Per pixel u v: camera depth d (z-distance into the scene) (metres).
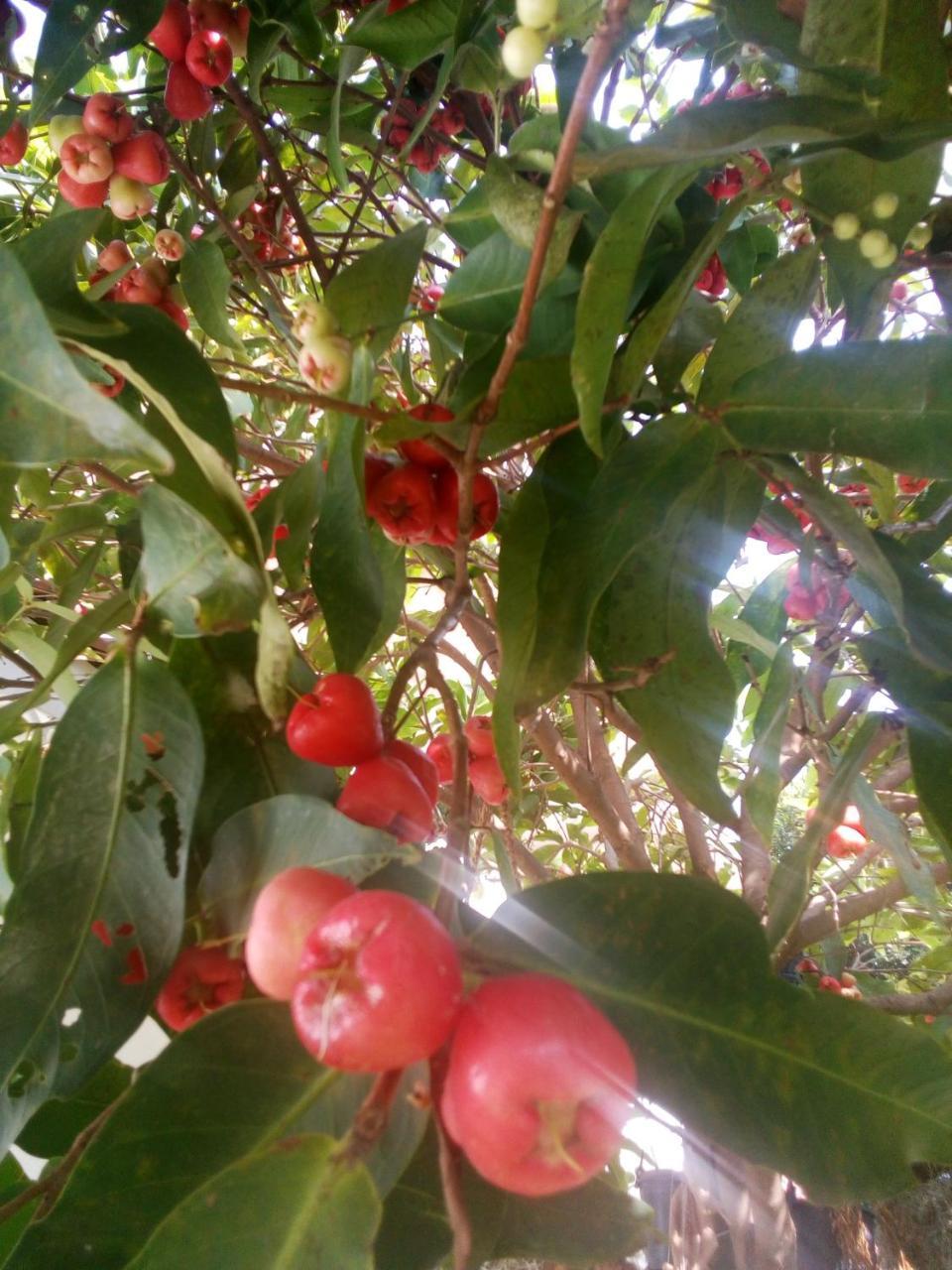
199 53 0.54
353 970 0.21
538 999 0.22
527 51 0.26
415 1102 0.24
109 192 0.56
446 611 0.39
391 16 0.55
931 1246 0.86
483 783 0.65
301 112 0.69
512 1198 0.36
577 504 0.39
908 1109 0.29
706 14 0.64
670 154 0.28
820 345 0.38
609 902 0.29
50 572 0.83
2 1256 0.39
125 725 0.33
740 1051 0.29
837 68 0.36
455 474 0.46
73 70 0.50
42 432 0.26
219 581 0.32
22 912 0.32
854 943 1.09
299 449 0.90
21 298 0.26
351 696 0.35
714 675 0.41
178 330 0.36
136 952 0.32
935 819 0.42
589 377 0.31
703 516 0.40
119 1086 0.40
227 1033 0.28
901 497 0.75
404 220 0.87
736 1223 0.67
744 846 0.68
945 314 0.50
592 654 0.42
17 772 0.43
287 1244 0.22
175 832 0.33
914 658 0.43
